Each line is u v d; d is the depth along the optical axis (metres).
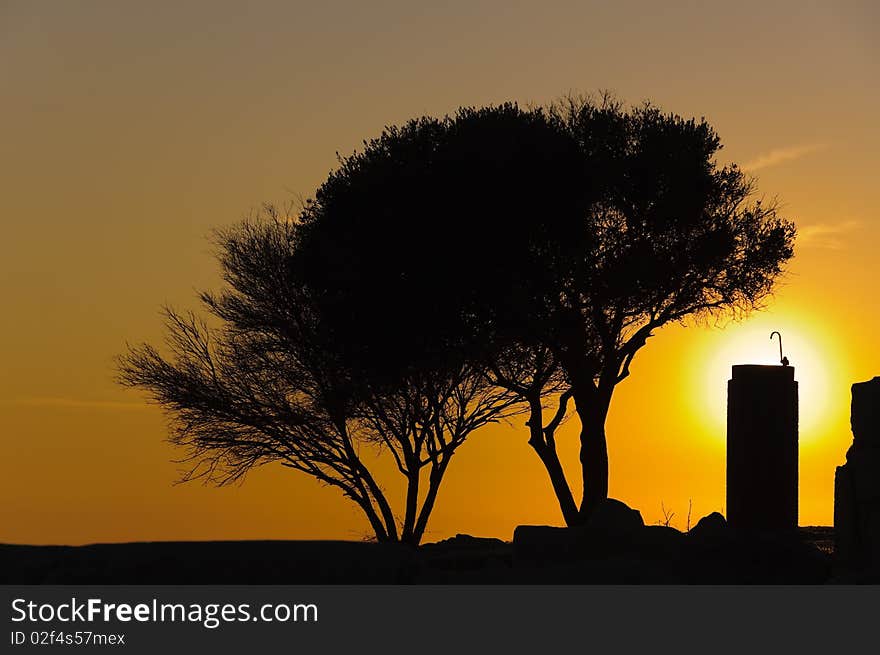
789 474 27.09
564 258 35.84
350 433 42.78
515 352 37.28
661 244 37.03
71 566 20.47
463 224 35.59
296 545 20.97
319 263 37.94
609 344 36.75
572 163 35.75
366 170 37.66
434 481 42.38
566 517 37.09
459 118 37.91
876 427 23.17
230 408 42.28
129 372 43.16
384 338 36.97
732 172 38.50
